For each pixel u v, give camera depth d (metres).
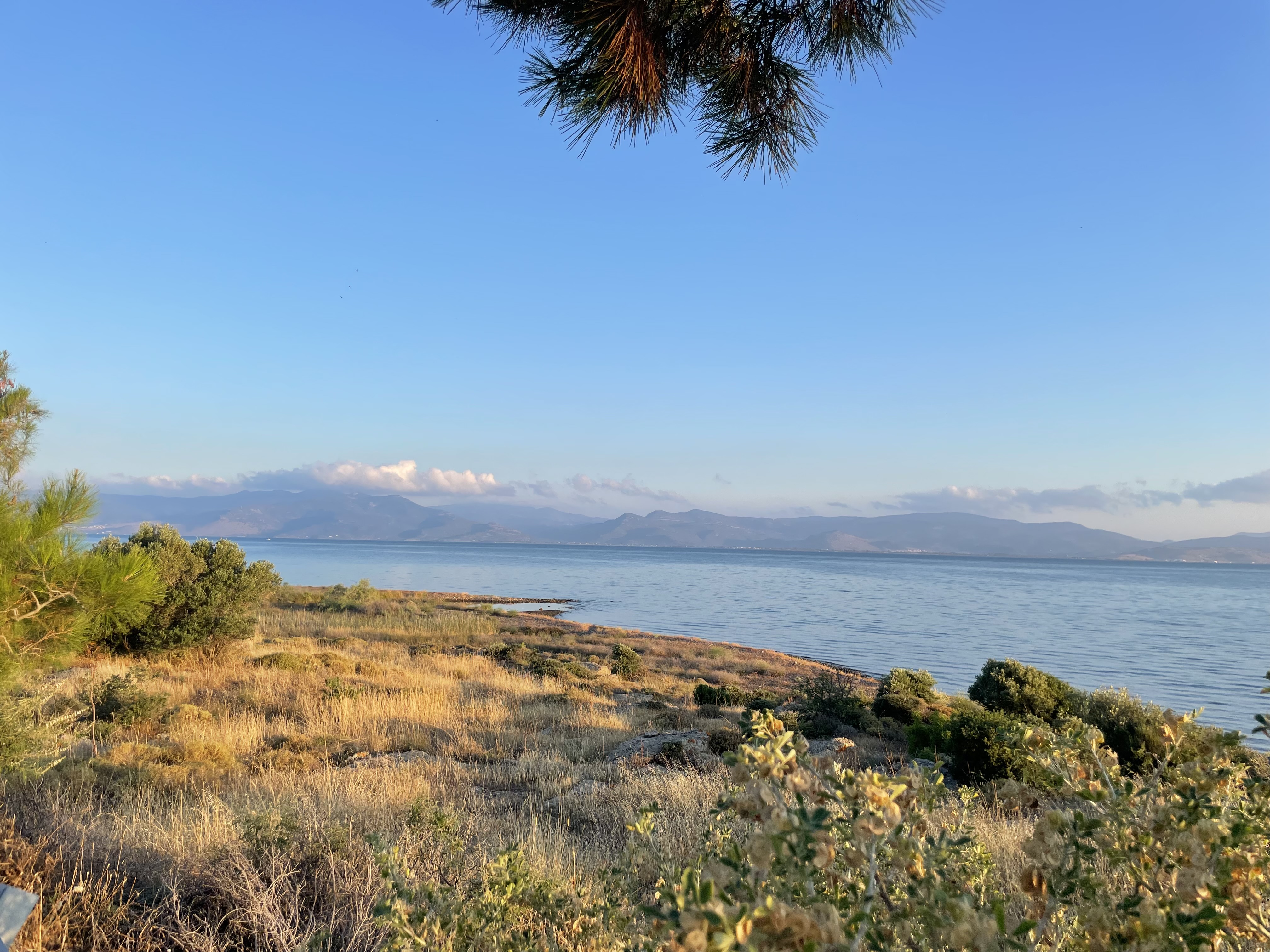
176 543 21.81
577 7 2.74
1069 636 63.62
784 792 1.21
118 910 3.64
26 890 3.50
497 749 12.92
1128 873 1.35
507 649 32.91
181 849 4.71
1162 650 54.22
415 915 2.39
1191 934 1.03
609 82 2.73
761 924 0.76
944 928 1.02
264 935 3.61
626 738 14.69
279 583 25.00
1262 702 32.56
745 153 3.46
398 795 7.93
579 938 2.58
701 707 20.62
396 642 37.41
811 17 3.21
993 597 120.69
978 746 9.11
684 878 0.88
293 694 16.67
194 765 8.91
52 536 4.80
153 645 20.11
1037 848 1.21
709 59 3.16
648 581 154.38
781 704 21.80
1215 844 1.21
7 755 6.08
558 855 5.36
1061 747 1.53
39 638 4.80
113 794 7.03
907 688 22.45
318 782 8.26
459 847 4.14
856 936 0.99
